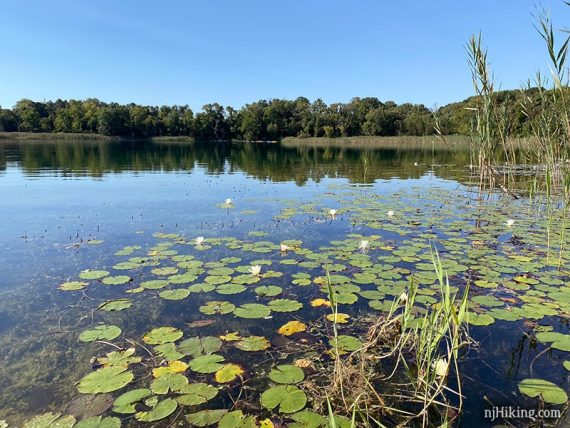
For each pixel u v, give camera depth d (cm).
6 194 893
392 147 3919
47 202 800
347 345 266
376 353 260
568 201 444
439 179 1267
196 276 390
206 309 320
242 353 260
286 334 284
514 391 225
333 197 895
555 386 226
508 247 499
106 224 615
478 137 805
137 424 196
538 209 737
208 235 554
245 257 455
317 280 382
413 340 274
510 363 252
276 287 365
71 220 642
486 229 590
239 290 356
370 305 328
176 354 256
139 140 5806
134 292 352
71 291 355
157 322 302
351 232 575
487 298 343
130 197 877
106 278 385
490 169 814
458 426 197
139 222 632
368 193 959
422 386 229
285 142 5719
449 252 476
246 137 6275
